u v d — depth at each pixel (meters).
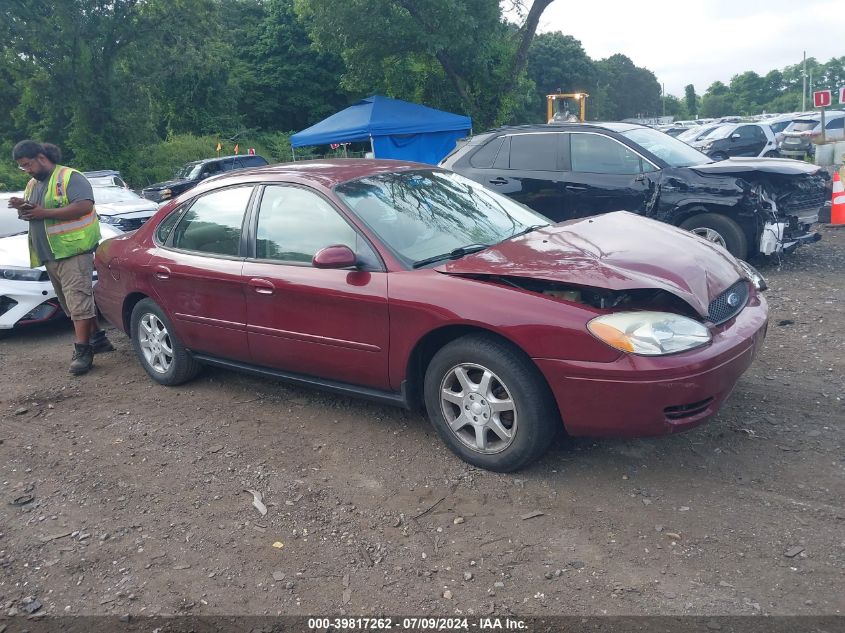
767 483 3.29
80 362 5.61
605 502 3.25
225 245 4.52
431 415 3.72
